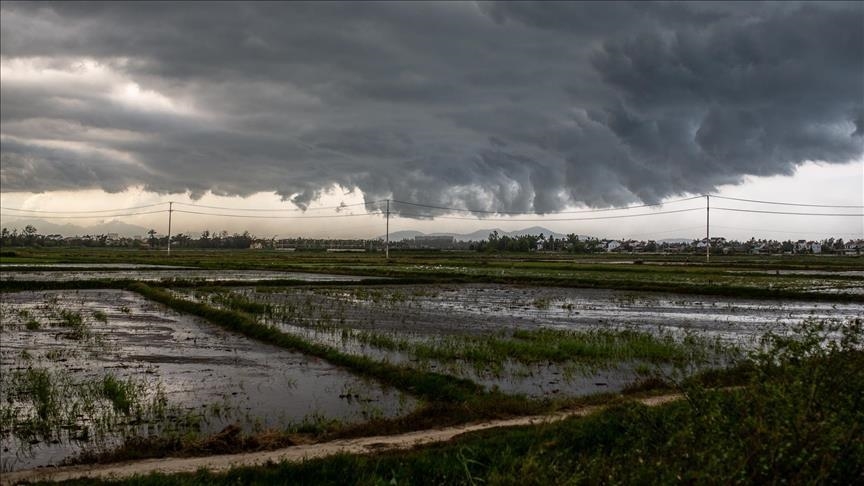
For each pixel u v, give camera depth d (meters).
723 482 5.46
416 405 12.09
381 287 44.09
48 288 38.97
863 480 5.91
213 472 7.94
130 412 11.41
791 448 5.72
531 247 192.88
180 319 25.20
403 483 7.35
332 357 16.45
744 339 21.05
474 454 8.01
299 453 8.91
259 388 13.48
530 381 14.04
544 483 6.65
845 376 7.01
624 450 8.09
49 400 12.07
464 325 23.89
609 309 31.56
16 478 8.02
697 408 7.37
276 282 43.66
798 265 81.44
